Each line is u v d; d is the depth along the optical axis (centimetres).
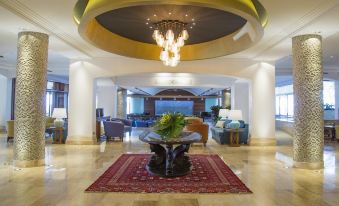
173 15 563
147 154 814
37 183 503
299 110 650
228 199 426
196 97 2603
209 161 723
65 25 597
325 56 1002
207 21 602
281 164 684
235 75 1010
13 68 1345
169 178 546
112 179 533
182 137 607
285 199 426
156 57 809
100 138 1173
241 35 654
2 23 573
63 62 1183
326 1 460
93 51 891
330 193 455
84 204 400
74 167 634
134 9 532
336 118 1446
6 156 752
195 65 1009
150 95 2534
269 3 471
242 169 629
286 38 682
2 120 1370
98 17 579
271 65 1018
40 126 648
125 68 1012
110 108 1506
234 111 983
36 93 637
